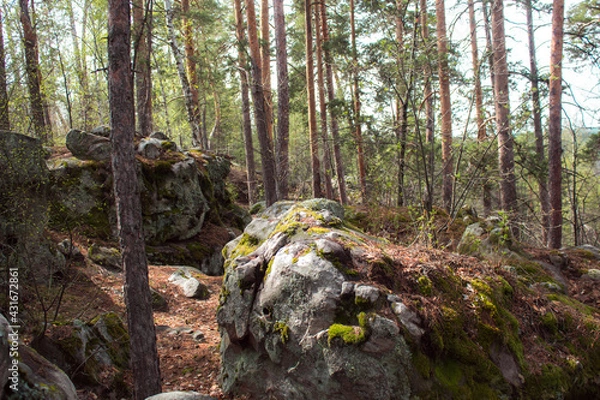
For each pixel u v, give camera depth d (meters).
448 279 4.21
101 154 9.82
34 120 9.90
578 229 15.00
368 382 3.40
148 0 5.77
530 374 3.96
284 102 13.93
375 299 3.62
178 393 3.48
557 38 11.32
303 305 3.79
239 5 16.05
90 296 6.77
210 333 6.68
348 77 13.31
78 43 20.83
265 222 5.21
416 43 7.89
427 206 7.40
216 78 18.41
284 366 3.90
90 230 8.94
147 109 15.23
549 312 4.66
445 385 3.53
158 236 10.18
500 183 11.76
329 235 4.25
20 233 5.89
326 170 18.52
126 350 5.09
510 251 6.82
